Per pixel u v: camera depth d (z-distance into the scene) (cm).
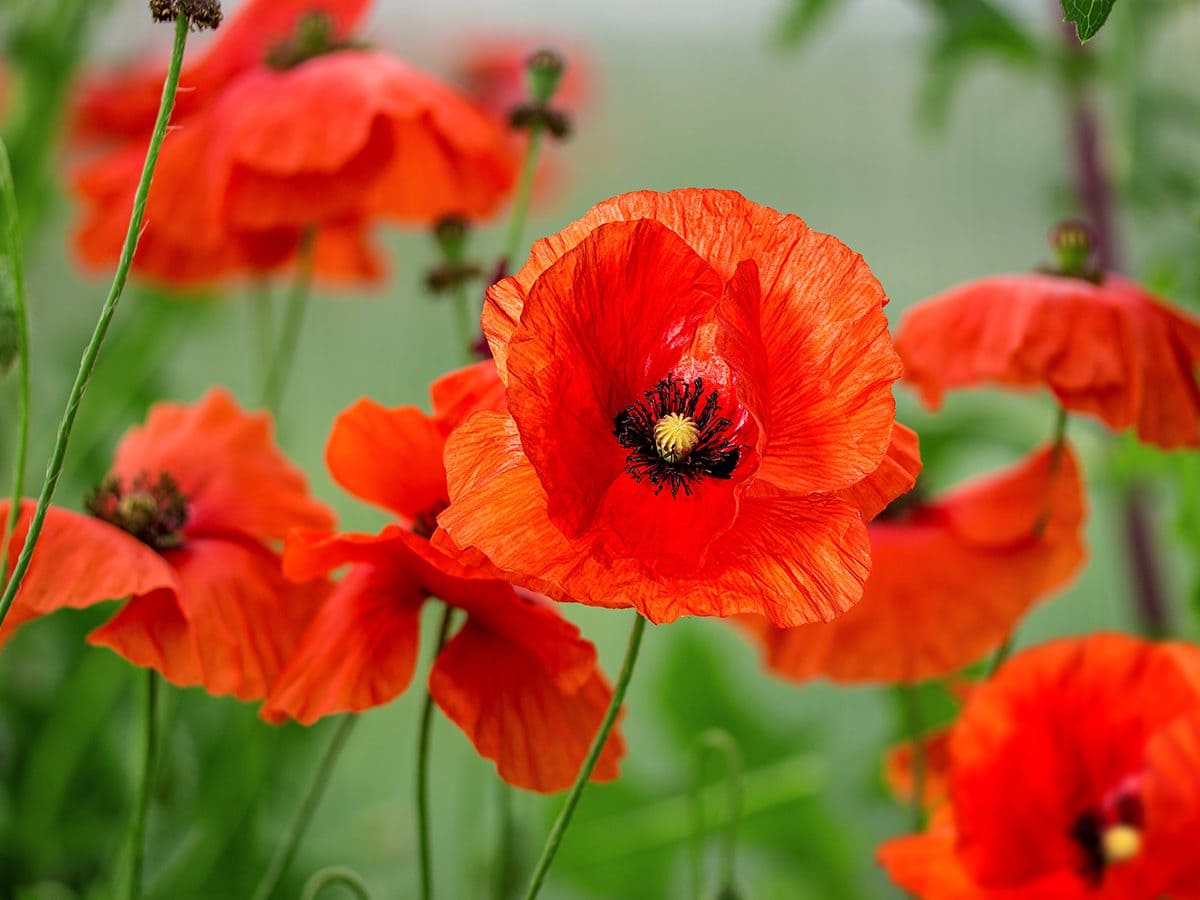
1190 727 59
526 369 51
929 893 61
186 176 69
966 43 80
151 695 59
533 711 55
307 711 55
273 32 72
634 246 52
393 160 69
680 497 53
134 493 60
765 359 52
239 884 73
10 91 77
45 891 72
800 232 52
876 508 53
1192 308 75
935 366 61
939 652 66
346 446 56
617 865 77
